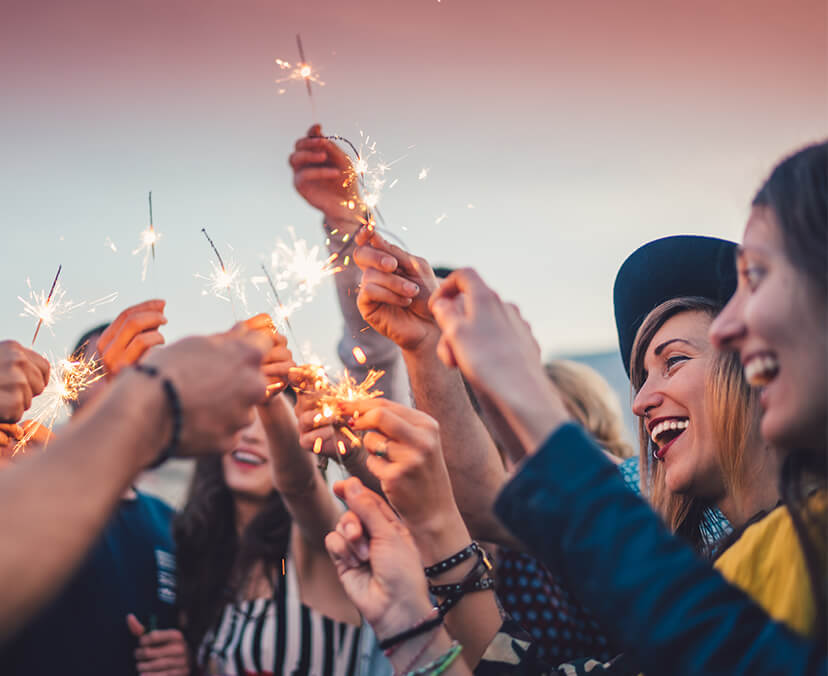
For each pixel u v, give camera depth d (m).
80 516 0.75
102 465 0.78
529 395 0.91
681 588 0.78
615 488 0.84
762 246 0.88
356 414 1.34
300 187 1.62
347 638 2.13
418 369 1.52
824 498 0.90
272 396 1.69
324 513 2.02
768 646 0.75
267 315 1.48
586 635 1.39
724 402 1.33
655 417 1.44
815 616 0.86
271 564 2.23
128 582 1.87
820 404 0.83
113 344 1.41
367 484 1.69
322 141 1.58
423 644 1.19
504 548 1.51
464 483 1.52
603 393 3.09
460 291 1.04
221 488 2.38
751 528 1.07
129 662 1.58
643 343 1.51
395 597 1.22
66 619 1.38
